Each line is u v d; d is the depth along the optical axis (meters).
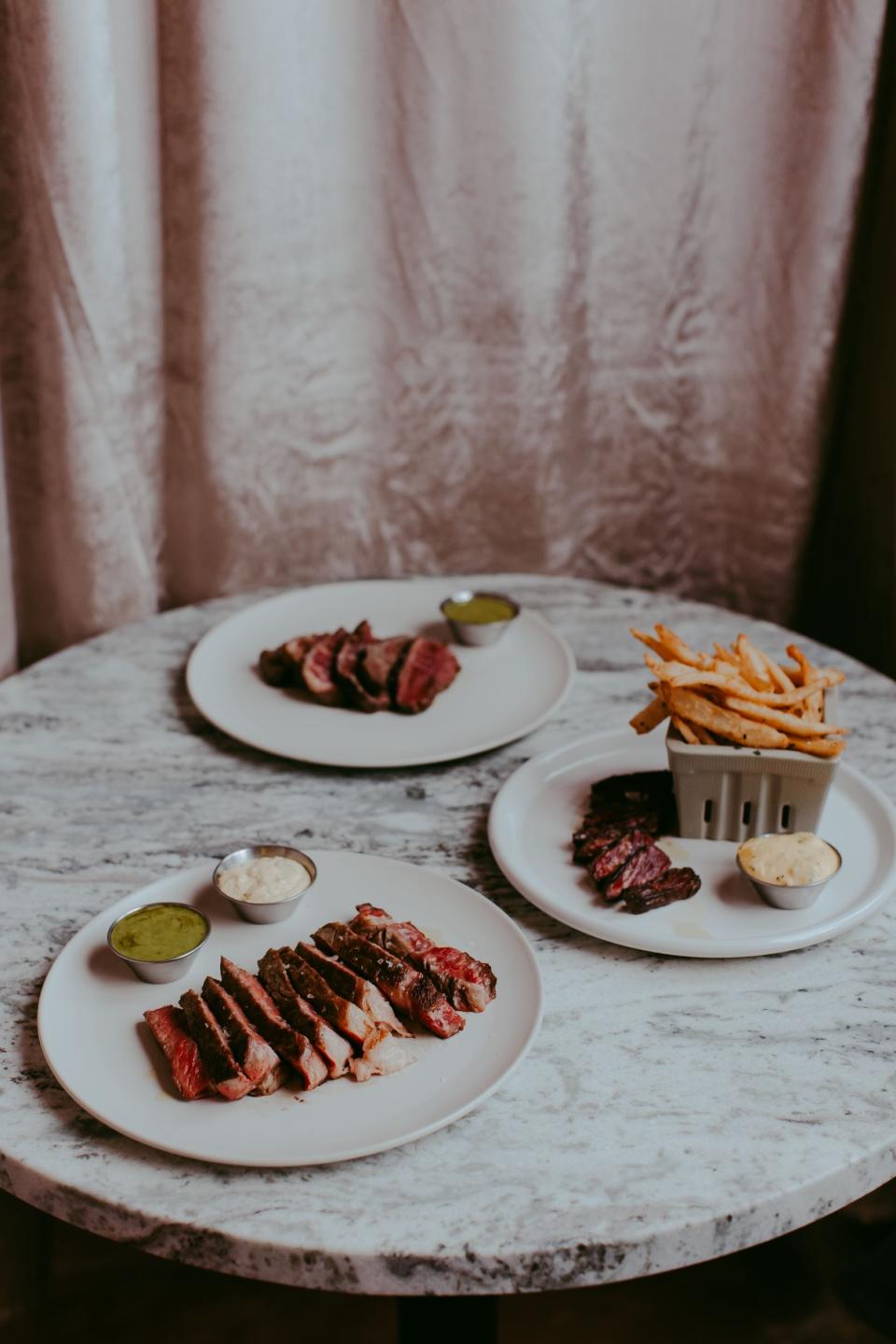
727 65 1.50
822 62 1.48
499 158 1.50
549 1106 0.97
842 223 1.53
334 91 1.46
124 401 1.48
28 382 1.46
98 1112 0.95
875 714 1.31
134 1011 1.02
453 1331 1.11
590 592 1.53
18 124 1.37
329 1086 0.97
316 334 1.54
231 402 1.53
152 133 1.43
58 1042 0.99
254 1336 1.44
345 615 1.47
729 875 1.13
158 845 1.17
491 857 1.16
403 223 1.52
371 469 1.62
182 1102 0.96
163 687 1.38
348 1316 1.46
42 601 1.55
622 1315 1.46
